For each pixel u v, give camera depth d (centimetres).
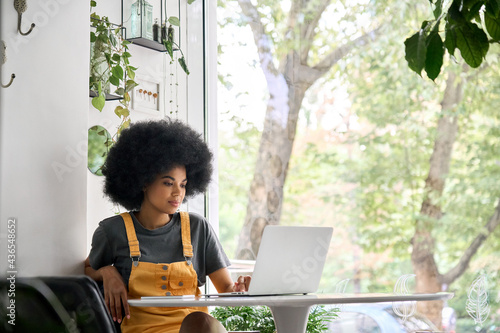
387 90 409
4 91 243
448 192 408
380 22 408
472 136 407
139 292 242
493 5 179
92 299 187
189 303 190
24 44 253
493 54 405
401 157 409
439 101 412
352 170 407
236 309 328
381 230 405
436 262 404
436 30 182
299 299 193
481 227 400
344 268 402
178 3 380
